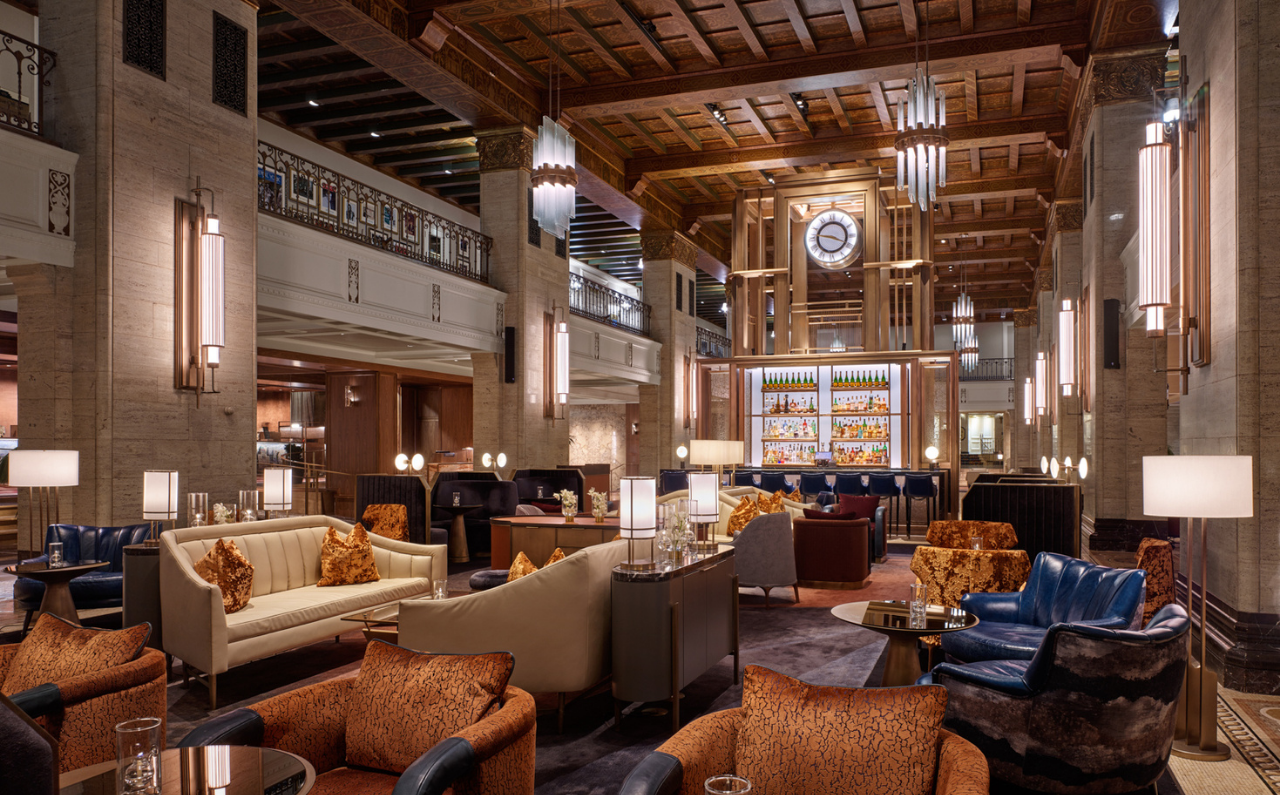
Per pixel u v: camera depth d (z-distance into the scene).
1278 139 4.83
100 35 6.81
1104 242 9.58
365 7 8.92
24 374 6.83
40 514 6.73
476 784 2.33
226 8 7.96
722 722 2.31
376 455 15.59
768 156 13.89
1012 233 17.94
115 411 6.79
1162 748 3.12
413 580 5.94
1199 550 5.67
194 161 7.58
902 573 9.04
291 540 5.79
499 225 12.74
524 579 4.07
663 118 12.95
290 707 2.61
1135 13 8.76
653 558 4.42
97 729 2.79
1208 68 5.59
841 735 2.17
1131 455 9.65
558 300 13.87
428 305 11.21
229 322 7.87
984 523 5.99
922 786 2.10
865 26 10.34
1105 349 9.63
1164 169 5.91
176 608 4.79
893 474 11.73
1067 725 3.06
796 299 13.95
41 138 6.54
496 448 12.77
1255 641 4.70
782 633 6.23
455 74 10.54
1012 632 4.41
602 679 4.27
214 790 2.08
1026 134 12.65
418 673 2.64
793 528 8.28
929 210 13.09
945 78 11.34
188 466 7.41
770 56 10.98
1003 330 29.47
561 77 11.79
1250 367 4.84
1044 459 13.28
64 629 3.17
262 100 11.50
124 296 6.90
